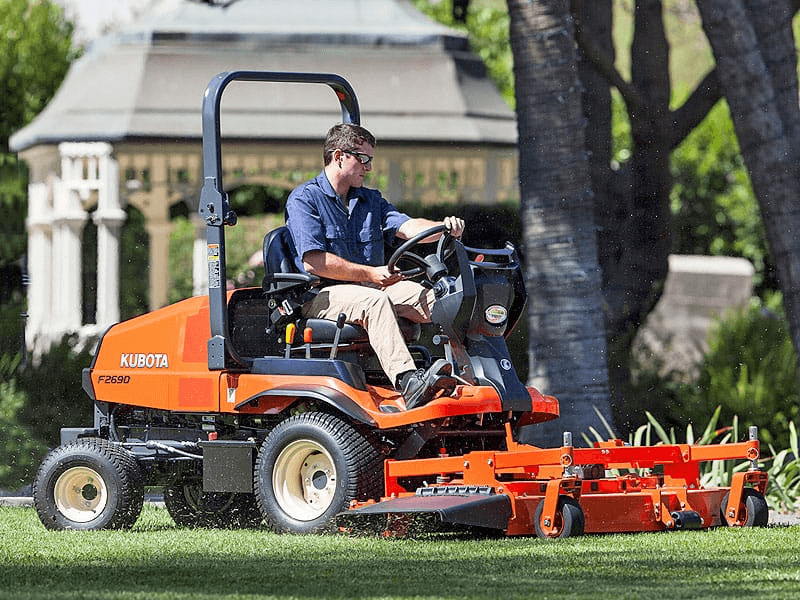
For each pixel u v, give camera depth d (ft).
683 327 253.03
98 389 95.30
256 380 89.51
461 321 86.74
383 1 216.74
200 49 207.51
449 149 205.26
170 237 270.67
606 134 165.89
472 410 85.46
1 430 134.31
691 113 167.02
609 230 165.68
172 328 93.76
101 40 217.77
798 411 147.84
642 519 86.28
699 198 283.18
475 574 69.41
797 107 144.56
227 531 91.66
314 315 90.58
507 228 200.44
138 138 199.62
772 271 279.90
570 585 66.08
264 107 202.49
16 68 246.68
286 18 211.00
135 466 92.89
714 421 120.67
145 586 66.49
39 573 70.90
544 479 87.40
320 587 65.72
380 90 206.90
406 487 89.56
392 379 86.94
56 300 207.10
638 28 168.66
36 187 216.33
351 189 93.30
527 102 135.54
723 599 61.82
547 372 134.21
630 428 150.30
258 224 258.98
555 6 134.72
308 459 88.48
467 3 226.99
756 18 145.28
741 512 89.76
